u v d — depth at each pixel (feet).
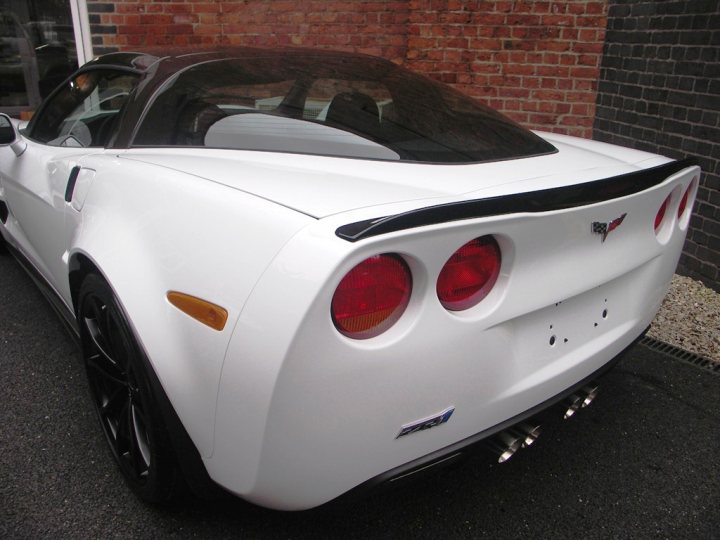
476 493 7.28
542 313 6.10
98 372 7.37
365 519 6.82
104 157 7.73
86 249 6.73
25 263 11.67
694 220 13.79
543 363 6.21
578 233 5.93
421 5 17.95
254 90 7.68
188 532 6.57
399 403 5.07
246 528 6.64
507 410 5.92
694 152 13.65
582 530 6.75
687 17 13.76
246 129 7.14
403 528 6.70
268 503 5.34
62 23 21.39
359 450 5.07
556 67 17.70
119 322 6.09
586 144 8.79
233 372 4.95
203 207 5.68
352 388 4.82
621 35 16.37
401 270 4.91
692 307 12.50
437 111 7.65
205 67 8.20
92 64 9.77
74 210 7.72
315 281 4.53
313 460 4.97
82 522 6.68
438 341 5.14
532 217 5.38
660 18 14.73
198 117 7.49
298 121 7.14
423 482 7.43
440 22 17.97
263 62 8.38
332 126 7.01
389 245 4.67
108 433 7.40
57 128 9.93
